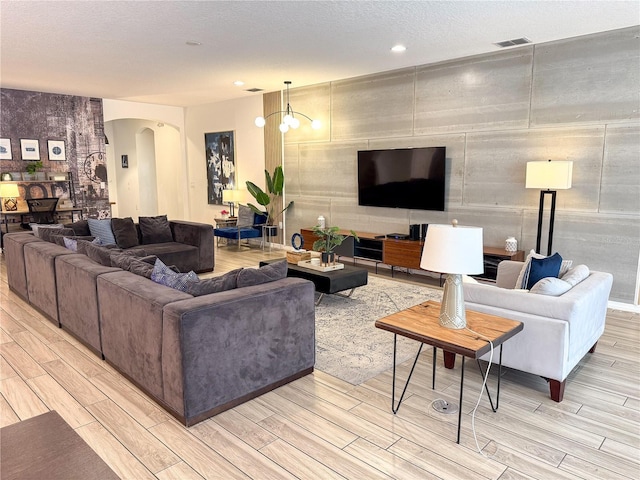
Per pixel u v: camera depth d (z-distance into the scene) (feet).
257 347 9.18
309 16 12.40
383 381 10.13
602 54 14.52
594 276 11.08
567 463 7.32
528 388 9.80
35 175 24.76
